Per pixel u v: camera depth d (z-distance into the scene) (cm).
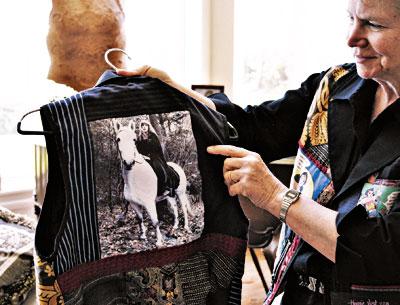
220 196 97
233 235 98
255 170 94
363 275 83
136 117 88
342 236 83
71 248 82
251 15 244
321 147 101
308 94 115
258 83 249
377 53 81
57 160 81
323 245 88
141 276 91
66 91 182
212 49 246
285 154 117
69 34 151
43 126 80
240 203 103
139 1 225
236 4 240
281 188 95
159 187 90
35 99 211
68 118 82
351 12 84
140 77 92
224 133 98
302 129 115
